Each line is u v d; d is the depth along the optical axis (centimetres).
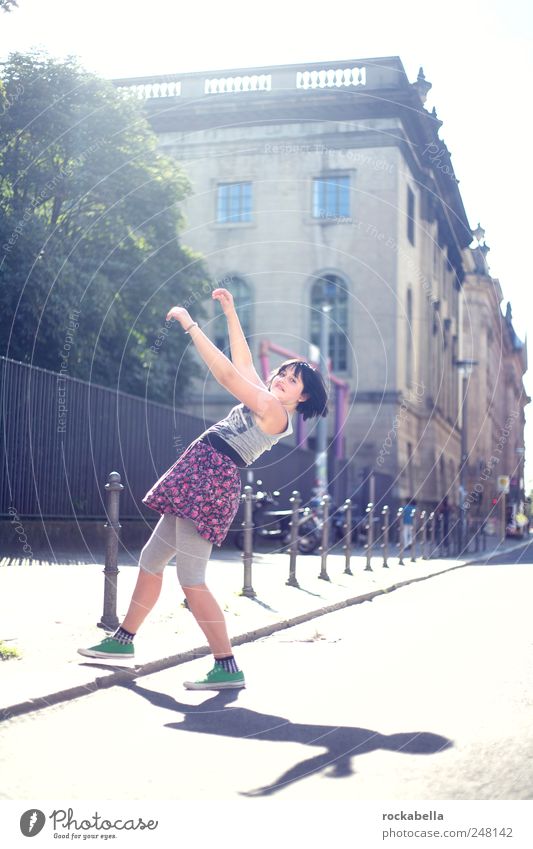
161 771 370
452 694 512
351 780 357
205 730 435
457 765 372
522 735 417
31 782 355
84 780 358
